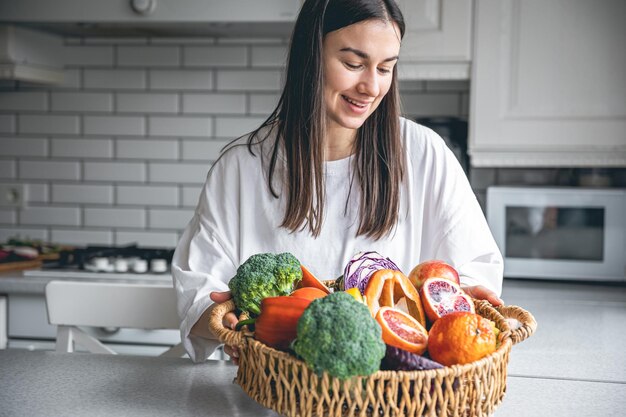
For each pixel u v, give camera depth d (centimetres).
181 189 272
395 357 80
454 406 80
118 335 211
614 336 159
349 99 113
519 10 223
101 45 271
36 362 114
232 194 131
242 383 92
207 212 133
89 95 273
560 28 221
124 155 274
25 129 278
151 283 215
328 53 111
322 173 122
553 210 229
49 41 262
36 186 279
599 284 232
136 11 225
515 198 230
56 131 276
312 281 100
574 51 222
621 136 221
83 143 275
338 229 128
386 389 79
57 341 145
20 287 212
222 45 266
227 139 269
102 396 99
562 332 163
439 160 131
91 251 239
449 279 100
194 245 130
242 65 266
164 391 101
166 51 268
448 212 129
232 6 221
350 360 75
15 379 106
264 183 129
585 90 222
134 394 100
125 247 253
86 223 278
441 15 227
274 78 265
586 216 227
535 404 99
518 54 224
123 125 273
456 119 244
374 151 124
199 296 114
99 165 275
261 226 130
